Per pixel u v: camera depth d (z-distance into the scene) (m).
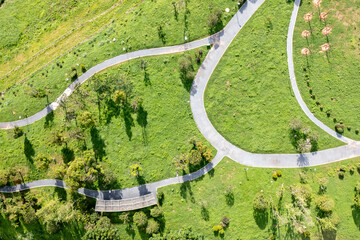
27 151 61.25
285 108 56.94
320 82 56.78
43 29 68.94
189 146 57.62
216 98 58.28
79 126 60.25
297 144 55.44
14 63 68.12
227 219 54.56
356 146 55.16
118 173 57.97
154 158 57.94
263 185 55.44
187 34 59.66
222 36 59.31
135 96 59.22
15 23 69.94
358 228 52.94
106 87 57.50
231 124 57.62
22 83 65.50
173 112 58.69
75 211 55.72
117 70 60.72
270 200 54.66
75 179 52.50
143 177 57.56
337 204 53.81
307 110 56.72
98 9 67.31
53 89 62.53
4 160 61.69
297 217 53.94
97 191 57.91
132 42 61.00
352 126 55.38
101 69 61.47
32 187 60.75
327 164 55.31
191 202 56.38
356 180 54.25
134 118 58.91
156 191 57.19
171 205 56.56
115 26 63.59
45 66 65.25
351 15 57.22
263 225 54.19
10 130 62.78
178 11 60.22
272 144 56.28
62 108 60.97
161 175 57.34
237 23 59.25
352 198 53.81
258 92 57.66
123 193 57.41
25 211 57.28
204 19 59.56
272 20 58.56
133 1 65.44
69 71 62.44
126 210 56.62
